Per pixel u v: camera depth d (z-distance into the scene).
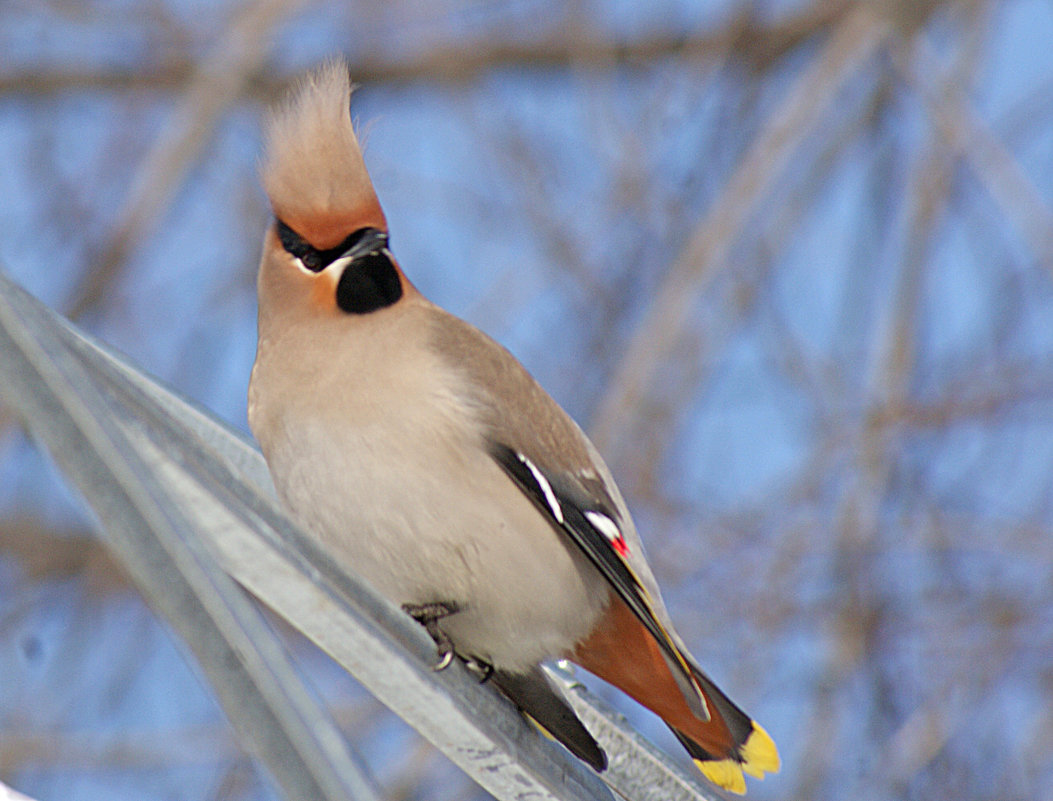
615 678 7.89
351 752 4.51
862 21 15.27
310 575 5.22
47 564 14.28
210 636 4.49
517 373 7.91
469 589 7.48
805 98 15.01
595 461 8.07
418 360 7.54
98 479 4.48
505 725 6.20
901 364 14.19
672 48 16.61
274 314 7.75
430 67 17.34
